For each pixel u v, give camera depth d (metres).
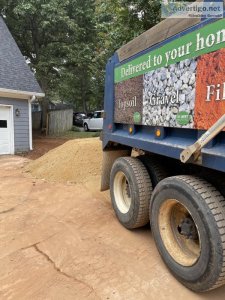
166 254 2.91
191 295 2.61
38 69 20.06
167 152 3.07
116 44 8.25
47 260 3.26
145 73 3.43
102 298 2.60
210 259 2.34
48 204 5.23
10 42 13.96
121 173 4.06
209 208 2.39
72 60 19.78
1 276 2.98
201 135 2.57
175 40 2.84
